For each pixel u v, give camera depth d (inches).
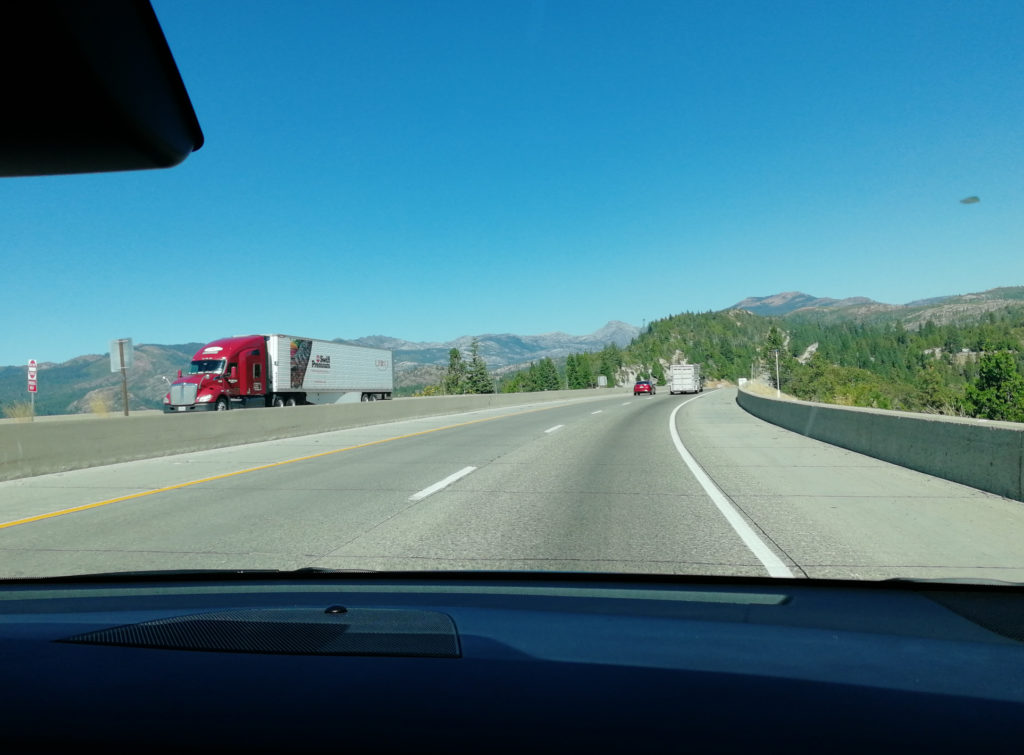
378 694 77.6
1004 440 339.3
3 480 489.4
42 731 70.7
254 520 323.0
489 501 362.0
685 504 344.5
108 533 300.7
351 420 989.2
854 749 64.5
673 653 94.4
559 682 81.6
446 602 135.5
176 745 66.7
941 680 84.1
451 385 5797.2
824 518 302.0
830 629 111.0
